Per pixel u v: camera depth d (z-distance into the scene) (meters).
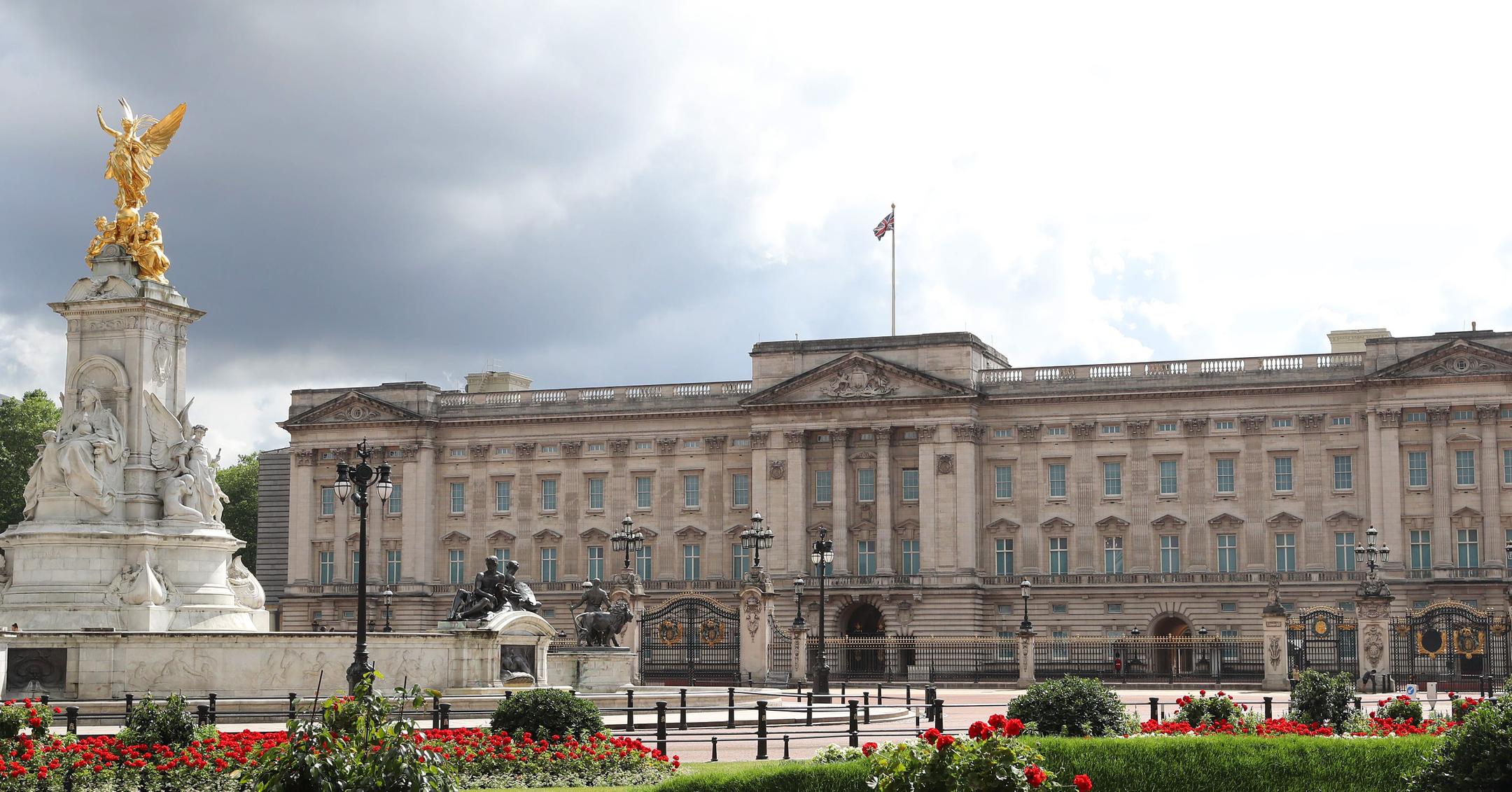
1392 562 131.12
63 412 68.12
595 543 151.12
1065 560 140.88
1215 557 137.12
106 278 68.50
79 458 66.06
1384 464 132.00
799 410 145.38
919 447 142.50
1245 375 137.62
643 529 149.75
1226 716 51.09
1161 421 139.38
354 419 155.25
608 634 78.31
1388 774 35.19
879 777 27.59
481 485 154.12
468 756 42.41
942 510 141.25
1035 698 47.62
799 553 144.00
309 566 155.25
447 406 155.75
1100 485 140.38
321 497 156.12
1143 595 137.38
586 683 75.69
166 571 66.88
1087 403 141.00
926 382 142.12
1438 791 33.06
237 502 188.50
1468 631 107.12
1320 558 134.50
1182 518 138.00
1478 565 129.38
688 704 72.19
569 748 43.59
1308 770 35.56
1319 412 135.62
